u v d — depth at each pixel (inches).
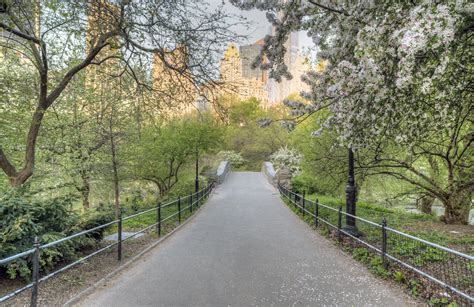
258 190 987.3
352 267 235.6
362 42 160.7
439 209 932.6
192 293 184.9
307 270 228.4
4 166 303.0
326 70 241.9
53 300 174.7
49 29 300.2
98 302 173.6
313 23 228.5
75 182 479.5
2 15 255.9
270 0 207.9
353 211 320.8
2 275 212.8
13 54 380.2
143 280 209.9
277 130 1632.6
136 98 387.2
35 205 226.8
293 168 1126.4
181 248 302.2
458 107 203.0
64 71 404.5
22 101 399.5
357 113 193.9
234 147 1870.1
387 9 161.2
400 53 143.3
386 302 170.6
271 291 186.9
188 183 865.5
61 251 227.5
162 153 669.9
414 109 183.9
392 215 506.9
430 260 230.1
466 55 183.5
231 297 178.1
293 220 472.1
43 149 435.2
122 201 705.0
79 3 237.8
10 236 195.9
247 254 275.9
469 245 272.5
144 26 253.1
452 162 437.4
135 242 328.8
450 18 126.0
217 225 434.3
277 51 231.6
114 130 442.9
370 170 537.6
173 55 274.5
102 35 279.3
